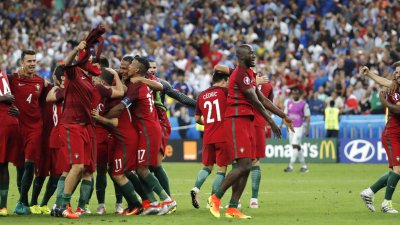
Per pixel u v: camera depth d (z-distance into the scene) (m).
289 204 37.50
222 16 92.62
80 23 94.31
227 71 33.72
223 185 30.80
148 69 33.84
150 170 34.47
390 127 33.03
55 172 33.41
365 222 29.84
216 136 33.50
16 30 93.88
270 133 72.50
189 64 84.88
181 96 35.50
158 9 95.94
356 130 72.31
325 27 89.94
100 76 32.88
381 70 77.88
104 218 31.31
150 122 32.44
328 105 74.38
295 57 85.62
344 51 84.75
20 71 33.53
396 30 88.81
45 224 29.20
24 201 33.38
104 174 33.84
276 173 59.94
